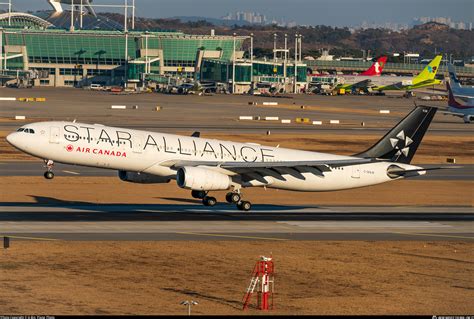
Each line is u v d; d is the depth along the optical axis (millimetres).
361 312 136625
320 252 180750
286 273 160750
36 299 136375
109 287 145500
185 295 142750
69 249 173875
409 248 188875
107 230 197125
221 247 181625
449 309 140000
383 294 148500
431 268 169750
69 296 138875
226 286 149625
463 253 185750
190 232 198125
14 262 160750
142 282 149625
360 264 170750
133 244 181250
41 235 188125
